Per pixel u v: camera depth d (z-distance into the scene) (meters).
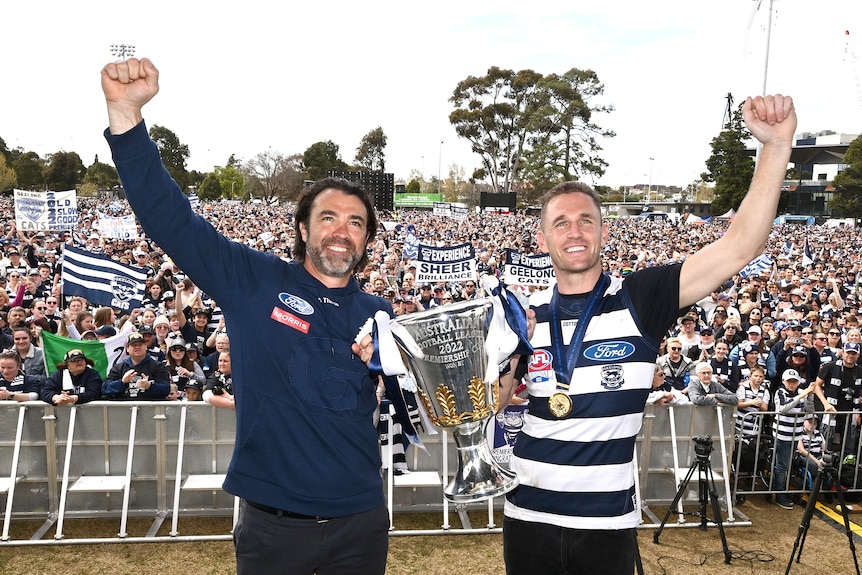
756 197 2.43
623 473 2.57
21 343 7.73
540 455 2.60
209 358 8.08
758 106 2.41
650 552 5.58
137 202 2.10
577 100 63.72
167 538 5.49
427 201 91.44
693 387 6.62
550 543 2.59
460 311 2.29
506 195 63.78
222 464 5.89
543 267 11.93
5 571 4.98
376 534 2.37
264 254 2.41
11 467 5.71
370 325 2.29
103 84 2.06
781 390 7.09
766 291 16.92
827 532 6.05
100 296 9.37
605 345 2.57
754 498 6.84
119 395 6.45
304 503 2.23
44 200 16.81
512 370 2.57
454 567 5.23
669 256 28.20
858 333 8.70
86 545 5.41
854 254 32.81
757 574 5.24
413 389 2.38
